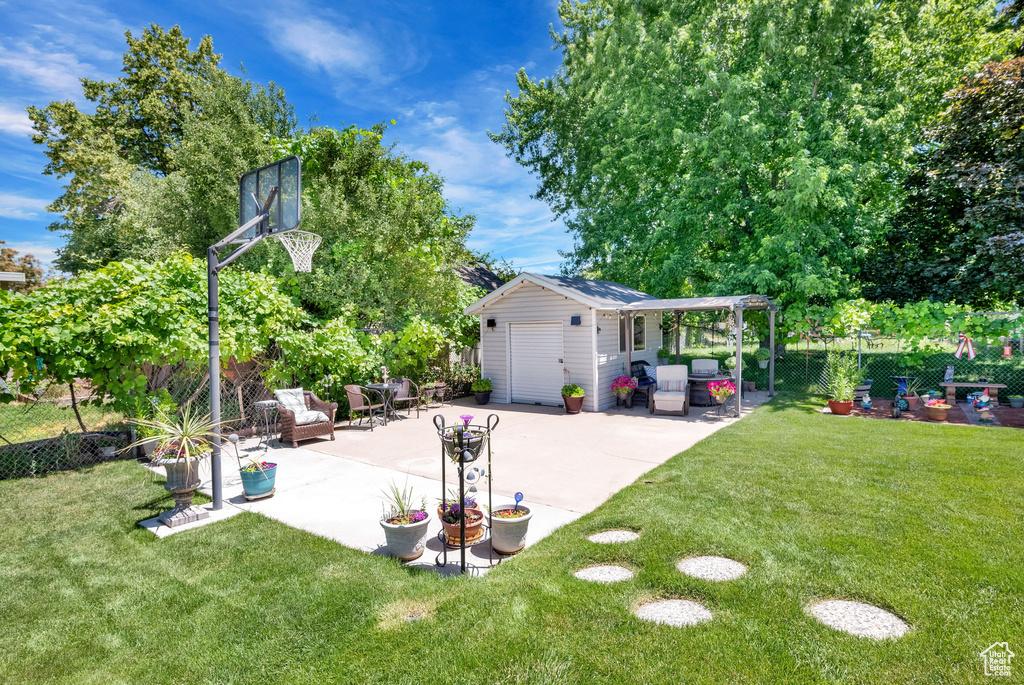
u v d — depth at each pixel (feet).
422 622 12.19
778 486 21.02
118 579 14.71
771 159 53.26
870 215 51.83
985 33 56.44
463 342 54.95
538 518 19.03
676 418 39.40
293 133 52.37
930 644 10.55
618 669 10.22
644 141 63.10
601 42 68.64
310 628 12.12
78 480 24.49
